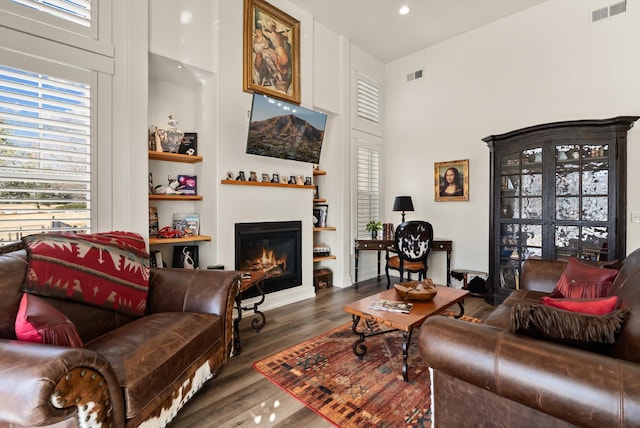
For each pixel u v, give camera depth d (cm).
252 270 351
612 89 335
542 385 100
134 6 261
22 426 107
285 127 358
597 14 343
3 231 206
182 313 203
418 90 492
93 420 115
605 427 89
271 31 362
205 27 309
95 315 185
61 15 225
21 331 126
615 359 98
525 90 390
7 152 206
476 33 431
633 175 319
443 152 464
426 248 405
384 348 258
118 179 252
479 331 123
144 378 139
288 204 388
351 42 469
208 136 329
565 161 327
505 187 370
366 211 497
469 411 125
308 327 307
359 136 486
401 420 171
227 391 199
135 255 215
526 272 279
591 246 315
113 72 249
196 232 335
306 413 178
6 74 204
